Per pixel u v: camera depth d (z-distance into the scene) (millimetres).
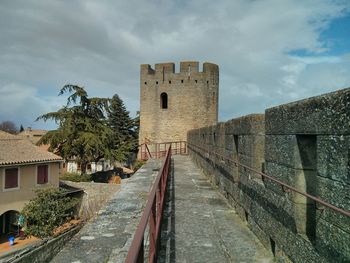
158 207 5355
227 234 6141
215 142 11109
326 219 3424
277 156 4812
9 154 24906
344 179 3109
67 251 4883
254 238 5906
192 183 11812
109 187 29766
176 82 34969
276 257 4871
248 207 6535
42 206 22641
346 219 3086
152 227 3926
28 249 11211
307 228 4156
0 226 24719
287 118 4430
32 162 25328
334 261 3266
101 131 32875
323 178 3484
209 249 5387
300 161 4211
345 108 3084
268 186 5250
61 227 23312
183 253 5215
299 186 4199
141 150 35625
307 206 4191
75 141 30969
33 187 25797
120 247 5043
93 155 32250
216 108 36625
